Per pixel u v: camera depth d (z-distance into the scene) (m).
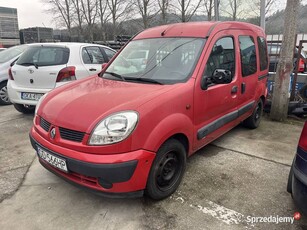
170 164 2.87
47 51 5.35
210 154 3.97
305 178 2.16
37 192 3.01
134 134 2.38
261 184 3.19
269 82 6.61
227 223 2.54
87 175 2.37
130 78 3.27
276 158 3.87
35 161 3.76
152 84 3.01
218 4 8.22
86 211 2.70
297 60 6.14
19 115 5.97
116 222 2.54
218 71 3.10
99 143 2.34
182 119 2.83
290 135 4.84
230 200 2.88
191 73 3.07
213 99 3.35
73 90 3.07
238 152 4.05
